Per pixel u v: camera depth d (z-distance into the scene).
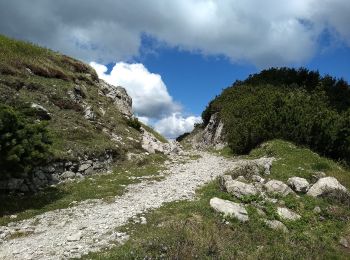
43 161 24.56
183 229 14.83
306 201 20.19
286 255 14.51
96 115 39.19
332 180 21.73
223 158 39.75
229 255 13.65
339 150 31.77
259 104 47.78
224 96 60.44
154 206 19.67
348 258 15.43
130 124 43.72
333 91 51.00
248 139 39.34
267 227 16.89
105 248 14.01
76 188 24.31
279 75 60.03
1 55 38.22
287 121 35.78
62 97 37.22
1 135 19.31
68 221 17.75
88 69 49.59
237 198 20.23
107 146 32.03
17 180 22.52
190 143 64.69
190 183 26.25
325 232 17.50
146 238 14.17
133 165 32.34
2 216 18.72
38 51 45.16
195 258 12.99
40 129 22.14
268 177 24.19
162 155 38.41
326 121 33.12
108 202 21.03
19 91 33.69
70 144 29.28
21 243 14.97
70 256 13.33
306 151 30.52
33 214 19.12
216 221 16.28
